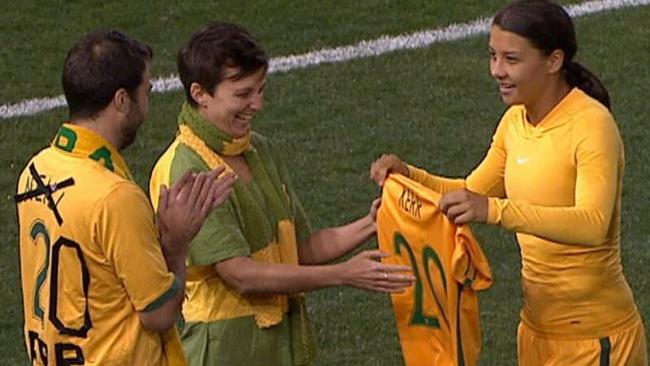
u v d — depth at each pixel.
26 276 19.61
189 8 50.19
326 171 39.25
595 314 22.17
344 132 41.72
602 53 46.59
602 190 20.86
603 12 49.75
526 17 21.19
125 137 19.33
